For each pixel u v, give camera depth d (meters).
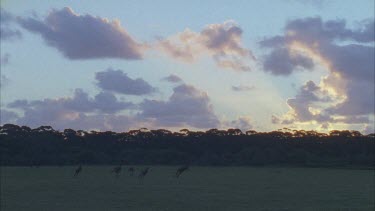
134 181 62.84
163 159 142.88
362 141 148.88
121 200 38.19
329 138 151.25
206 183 60.22
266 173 91.88
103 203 36.06
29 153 130.88
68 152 138.50
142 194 43.47
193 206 34.78
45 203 35.66
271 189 51.06
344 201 38.97
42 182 59.47
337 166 126.62
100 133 152.88
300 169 114.75
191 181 64.31
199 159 143.12
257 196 42.62
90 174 79.75
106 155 142.38
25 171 90.69
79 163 134.50
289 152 142.25
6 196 40.84
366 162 132.00
